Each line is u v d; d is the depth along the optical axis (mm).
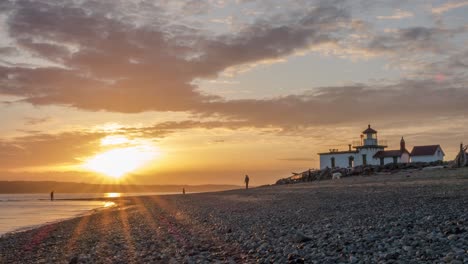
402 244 13219
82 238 26469
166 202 66250
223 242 18562
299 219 23609
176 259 15477
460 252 11102
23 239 29234
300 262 12516
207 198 64062
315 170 97938
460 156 63531
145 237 23844
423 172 60344
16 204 114812
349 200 32062
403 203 25703
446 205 22578
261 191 64750
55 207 90750
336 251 13469
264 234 19141
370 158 98562
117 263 16062
